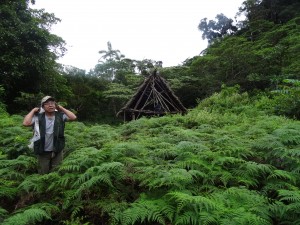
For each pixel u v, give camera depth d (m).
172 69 32.91
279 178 5.17
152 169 5.07
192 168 5.25
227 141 6.56
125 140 8.80
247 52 24.98
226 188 4.70
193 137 7.20
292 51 24.36
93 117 29.22
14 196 5.52
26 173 6.62
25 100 17.78
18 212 4.88
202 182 5.09
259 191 4.89
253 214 3.67
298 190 4.43
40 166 6.41
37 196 5.27
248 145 6.39
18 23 18.55
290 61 23.70
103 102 31.11
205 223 3.57
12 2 19.19
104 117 30.12
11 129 9.07
